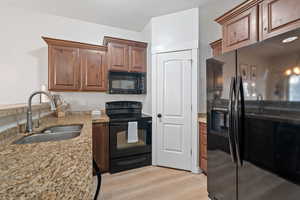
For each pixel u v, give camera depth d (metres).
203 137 2.37
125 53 2.79
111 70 2.68
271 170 1.06
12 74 2.49
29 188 0.49
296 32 0.93
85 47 2.59
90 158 0.75
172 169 2.59
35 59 2.61
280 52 1.01
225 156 1.50
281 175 1.00
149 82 2.90
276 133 1.03
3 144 1.02
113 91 2.69
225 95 1.49
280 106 1.00
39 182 0.53
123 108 3.10
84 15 2.72
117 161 2.47
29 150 0.87
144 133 2.69
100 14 2.69
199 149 2.47
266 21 1.40
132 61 2.85
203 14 2.56
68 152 0.83
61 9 2.54
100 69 2.68
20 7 2.50
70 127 1.80
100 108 3.00
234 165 1.38
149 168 2.62
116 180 2.21
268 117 1.08
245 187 1.27
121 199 1.79
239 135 1.29
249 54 1.22
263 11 1.43
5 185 0.51
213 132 1.68
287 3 1.26
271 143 1.06
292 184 0.94
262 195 1.13
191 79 2.51
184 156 2.55
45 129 1.60
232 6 2.28
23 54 2.55
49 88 2.39
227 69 1.46
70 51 2.50
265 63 1.10
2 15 2.42
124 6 2.45
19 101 2.52
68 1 2.33
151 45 2.78
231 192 1.42
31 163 0.69
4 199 0.43
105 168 2.41
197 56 2.46
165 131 2.68
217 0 2.24
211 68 1.70
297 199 0.92
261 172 1.13
